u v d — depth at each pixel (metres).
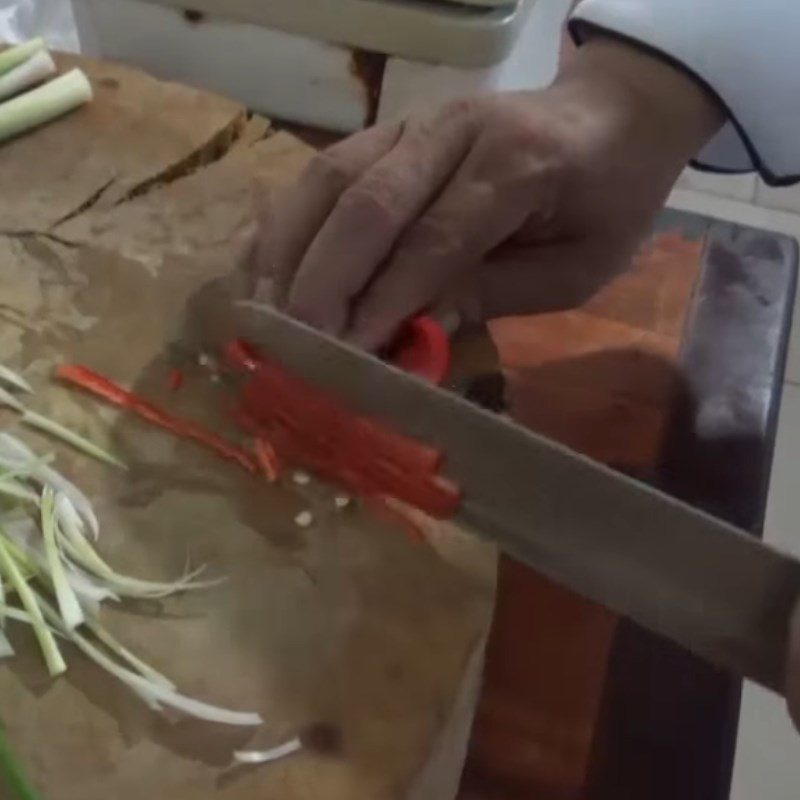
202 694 0.52
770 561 0.51
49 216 0.70
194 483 0.59
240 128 0.77
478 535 0.58
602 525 0.54
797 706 0.46
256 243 0.65
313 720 0.52
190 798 0.49
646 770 0.58
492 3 0.79
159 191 0.72
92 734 0.50
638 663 0.61
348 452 0.59
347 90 0.84
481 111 0.65
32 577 0.55
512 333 0.76
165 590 0.55
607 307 0.78
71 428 0.61
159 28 0.84
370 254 0.61
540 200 0.65
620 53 0.70
